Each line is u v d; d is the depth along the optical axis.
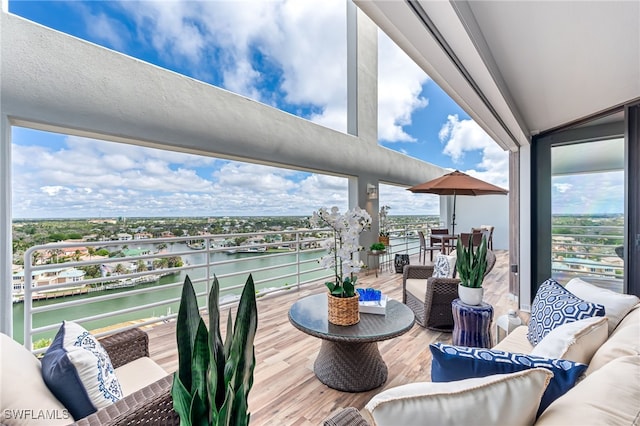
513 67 1.95
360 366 1.89
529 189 3.51
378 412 0.66
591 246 2.96
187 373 0.77
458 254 2.29
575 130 3.13
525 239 3.53
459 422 0.62
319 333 1.77
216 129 3.34
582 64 1.91
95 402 0.92
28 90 2.09
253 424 1.57
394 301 2.36
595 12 1.38
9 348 0.96
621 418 0.55
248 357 0.79
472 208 9.66
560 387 0.76
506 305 3.65
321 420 1.60
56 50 2.23
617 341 1.03
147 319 3.00
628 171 2.46
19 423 0.77
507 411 0.63
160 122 2.84
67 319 2.58
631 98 2.44
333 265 1.98
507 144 3.58
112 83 2.52
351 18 5.73
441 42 1.33
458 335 2.17
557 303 1.49
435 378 0.88
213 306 0.78
